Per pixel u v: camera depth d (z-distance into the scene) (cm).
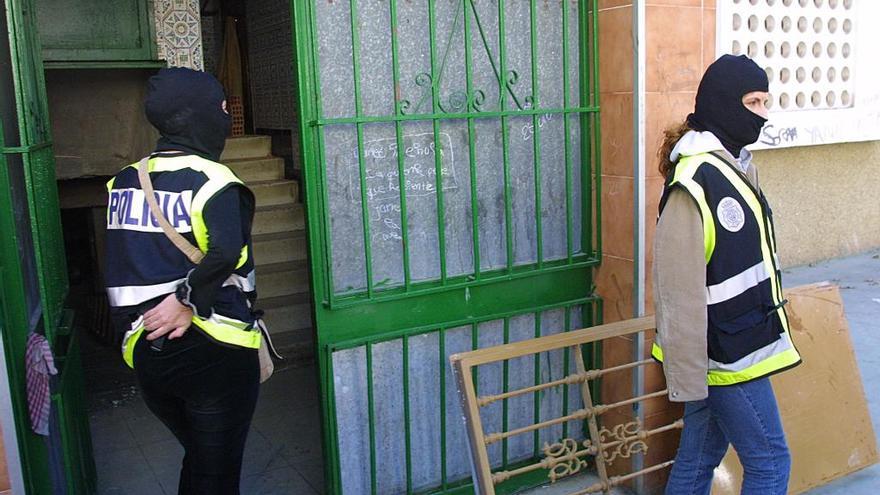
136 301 228
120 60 604
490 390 342
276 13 803
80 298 721
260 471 381
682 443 280
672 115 328
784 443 251
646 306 332
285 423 438
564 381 308
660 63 322
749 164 262
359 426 315
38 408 252
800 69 638
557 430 362
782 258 704
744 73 245
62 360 291
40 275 267
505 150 326
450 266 327
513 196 337
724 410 250
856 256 746
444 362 325
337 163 297
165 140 237
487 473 284
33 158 270
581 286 353
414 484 333
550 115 339
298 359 541
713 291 241
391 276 314
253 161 730
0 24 262
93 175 609
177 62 642
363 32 296
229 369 235
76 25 588
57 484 273
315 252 294
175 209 224
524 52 330
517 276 334
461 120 320
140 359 232
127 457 401
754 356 243
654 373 337
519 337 346
